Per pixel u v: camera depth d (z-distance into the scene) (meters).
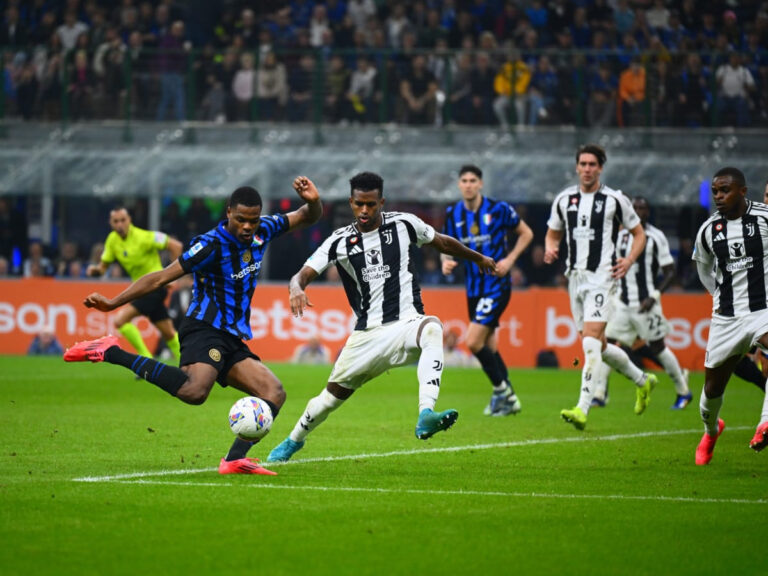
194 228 56.00
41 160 54.25
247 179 53.47
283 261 55.44
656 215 53.44
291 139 54.91
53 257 55.44
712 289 19.45
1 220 55.62
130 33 60.75
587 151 24.42
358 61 55.31
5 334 49.88
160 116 56.00
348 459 19.59
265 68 55.41
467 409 30.28
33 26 61.78
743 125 53.44
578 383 39.66
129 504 14.69
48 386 35.19
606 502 15.34
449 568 11.55
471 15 59.78
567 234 24.72
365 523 13.66
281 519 13.84
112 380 37.84
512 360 47.91
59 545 12.36
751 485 17.02
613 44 59.34
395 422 26.36
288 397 32.53
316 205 18.38
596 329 23.95
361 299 18.34
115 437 22.41
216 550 12.18
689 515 14.45
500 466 18.91
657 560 12.02
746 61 53.56
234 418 17.20
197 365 17.09
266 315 48.69
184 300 48.00
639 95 53.78
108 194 53.66
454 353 48.38
